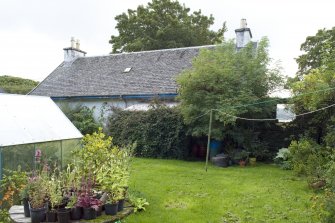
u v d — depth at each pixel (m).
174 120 16.45
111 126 18.45
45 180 6.21
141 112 17.64
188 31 32.81
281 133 16.14
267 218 7.34
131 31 34.72
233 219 7.25
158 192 9.49
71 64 26.61
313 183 9.95
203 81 14.93
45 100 11.03
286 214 7.58
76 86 23.64
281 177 11.83
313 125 15.14
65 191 6.35
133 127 17.50
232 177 11.82
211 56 15.80
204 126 15.18
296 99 14.27
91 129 20.41
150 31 33.84
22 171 8.02
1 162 7.57
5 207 7.02
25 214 6.10
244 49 16.16
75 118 21.20
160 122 16.72
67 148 9.95
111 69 24.33
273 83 15.55
